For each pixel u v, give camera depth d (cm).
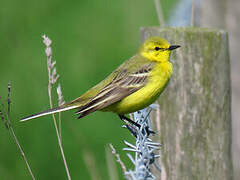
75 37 1560
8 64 1449
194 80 900
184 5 1337
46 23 1605
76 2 1683
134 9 1669
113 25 1602
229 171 938
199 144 908
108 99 907
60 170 1215
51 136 1269
